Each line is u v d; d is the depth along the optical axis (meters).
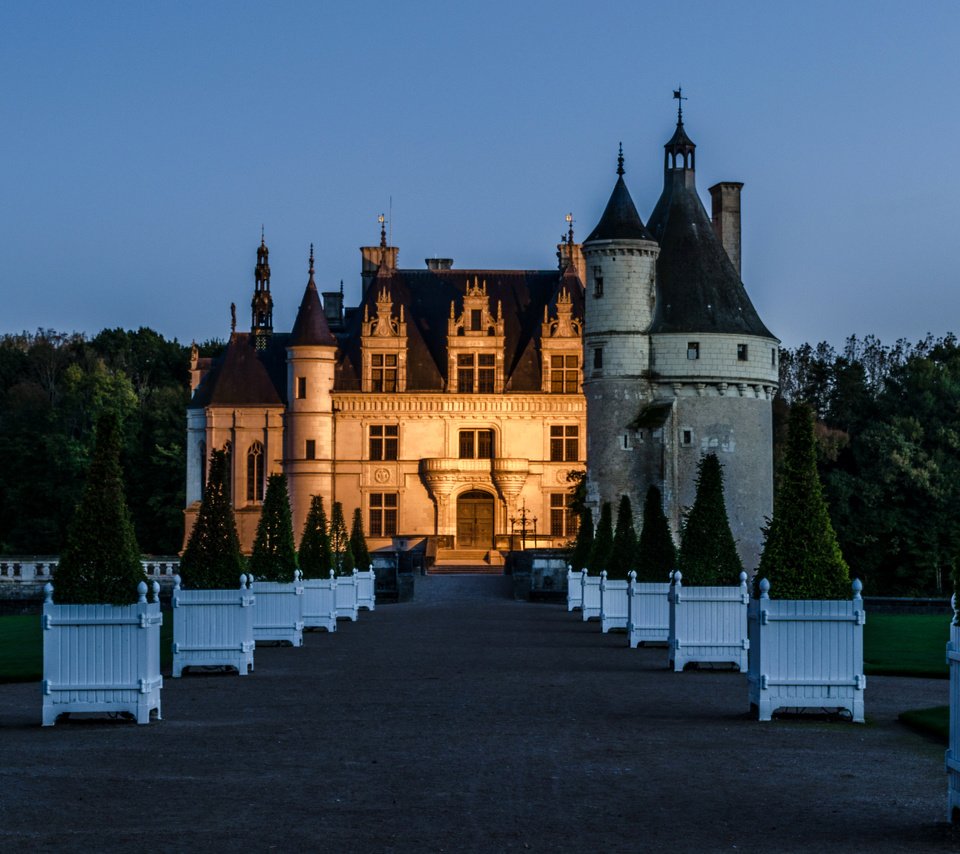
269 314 117.38
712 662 32.72
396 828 14.89
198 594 31.52
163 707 25.30
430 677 30.98
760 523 86.00
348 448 111.38
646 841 14.35
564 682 29.83
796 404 25.11
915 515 102.12
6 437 125.62
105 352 164.62
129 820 15.30
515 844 14.20
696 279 87.06
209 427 112.75
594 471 86.25
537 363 111.81
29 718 23.78
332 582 49.03
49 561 85.44
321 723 22.89
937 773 18.20
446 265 121.50
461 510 111.44
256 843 14.23
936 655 36.50
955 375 111.75
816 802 16.31
